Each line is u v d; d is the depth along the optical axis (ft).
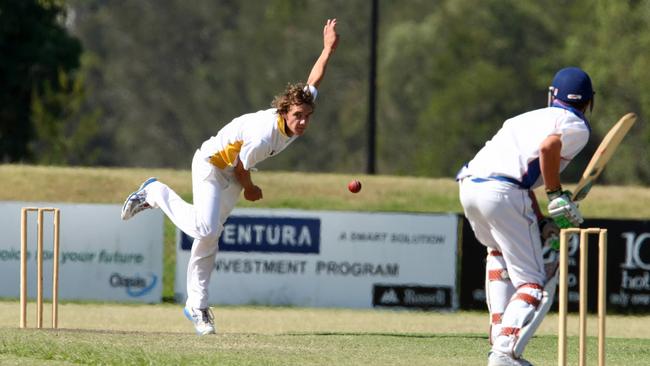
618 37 506.07
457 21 592.60
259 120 92.27
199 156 95.76
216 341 85.25
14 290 160.15
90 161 414.00
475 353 85.25
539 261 73.67
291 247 163.84
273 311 154.81
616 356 88.69
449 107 580.71
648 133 496.23
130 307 155.53
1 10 389.80
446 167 588.09
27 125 408.05
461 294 164.96
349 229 164.66
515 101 579.89
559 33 588.50
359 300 164.55
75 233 161.79
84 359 75.51
